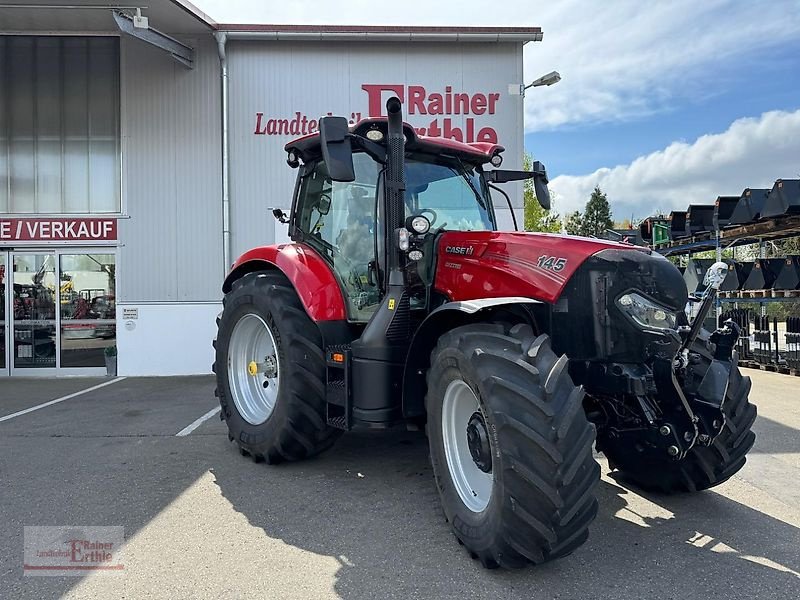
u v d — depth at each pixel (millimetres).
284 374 4098
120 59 9711
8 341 9727
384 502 3633
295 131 9711
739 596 2523
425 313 3686
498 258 3291
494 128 9906
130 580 2707
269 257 4621
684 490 3662
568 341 3055
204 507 3582
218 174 9664
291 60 9695
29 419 6176
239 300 4656
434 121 9844
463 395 3029
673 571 2752
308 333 4102
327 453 4684
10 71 9859
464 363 2777
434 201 4004
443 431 3107
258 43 9648
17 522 3379
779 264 10055
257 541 3100
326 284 4125
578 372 3078
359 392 3570
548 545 2504
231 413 4719
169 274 9633
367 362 3520
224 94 9500
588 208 54875
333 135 3191
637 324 2941
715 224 10523
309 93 9719
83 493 3846
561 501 2426
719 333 3457
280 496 3754
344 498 3705
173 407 6820
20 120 9852
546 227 29828
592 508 2555
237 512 3498
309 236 4543
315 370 4062
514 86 9859
